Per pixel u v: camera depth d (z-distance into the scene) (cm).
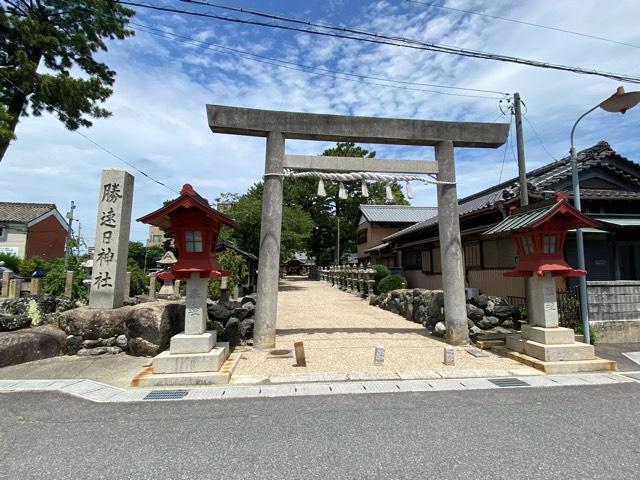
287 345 778
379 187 3947
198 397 476
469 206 1444
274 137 791
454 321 800
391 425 386
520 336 720
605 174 1195
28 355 648
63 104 1312
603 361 618
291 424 388
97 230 806
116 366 627
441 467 301
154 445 339
